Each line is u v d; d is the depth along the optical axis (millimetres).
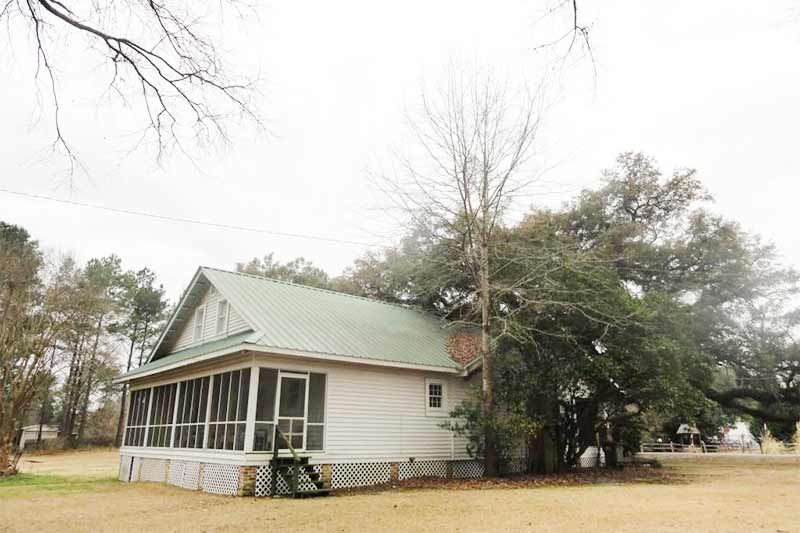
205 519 9508
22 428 32250
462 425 18297
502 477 17344
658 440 44156
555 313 18281
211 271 18250
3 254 28234
